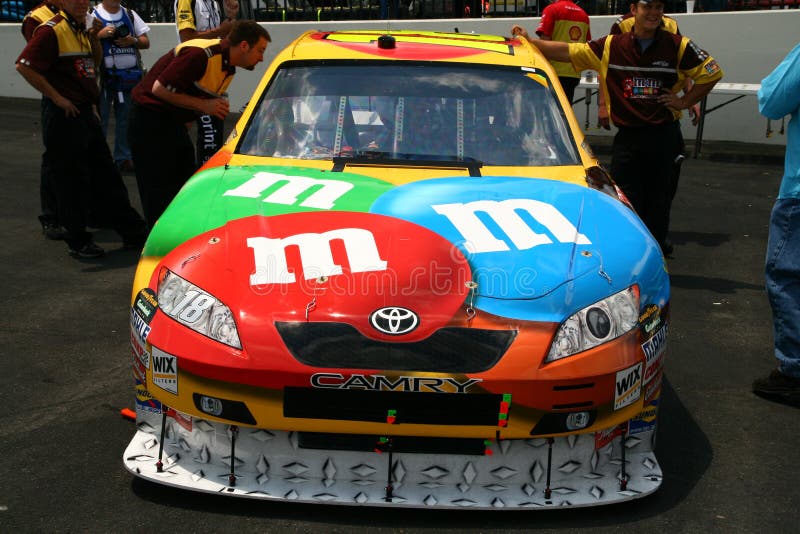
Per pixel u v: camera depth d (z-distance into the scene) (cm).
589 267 275
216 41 479
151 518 262
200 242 285
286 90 378
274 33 1099
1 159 845
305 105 369
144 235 586
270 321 253
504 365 247
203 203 308
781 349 369
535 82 383
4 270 526
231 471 264
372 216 294
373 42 414
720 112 1011
